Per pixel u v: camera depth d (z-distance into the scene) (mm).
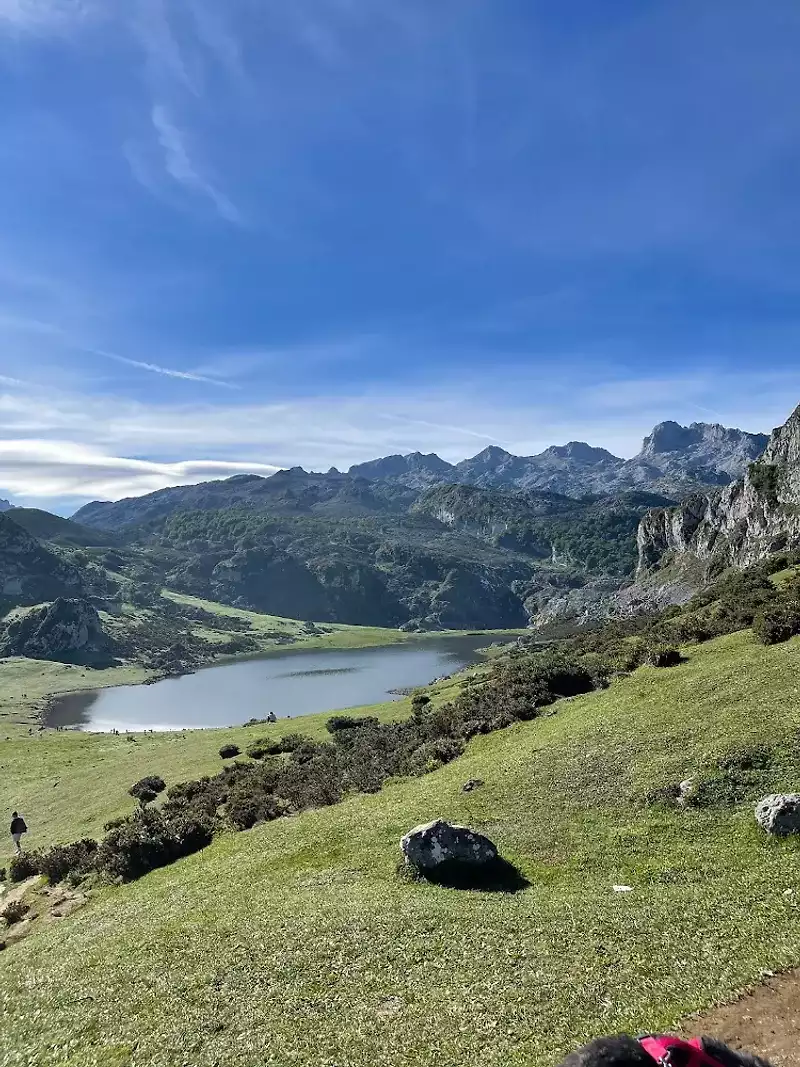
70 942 28562
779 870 22750
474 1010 16578
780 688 36812
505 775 37875
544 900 23547
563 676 57625
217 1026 17984
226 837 43438
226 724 165125
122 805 60094
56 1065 17484
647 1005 15523
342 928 22766
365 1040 16047
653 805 29750
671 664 50812
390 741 60594
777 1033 13547
